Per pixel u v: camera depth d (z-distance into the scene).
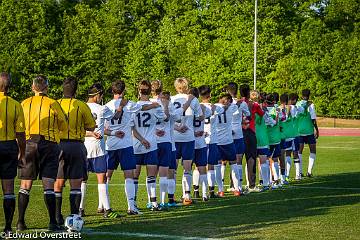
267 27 91.44
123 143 18.36
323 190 24.25
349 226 15.84
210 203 20.84
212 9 98.38
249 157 24.42
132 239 14.30
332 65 94.50
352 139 62.22
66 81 16.31
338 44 94.25
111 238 14.44
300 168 29.27
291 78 91.69
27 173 15.50
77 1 112.44
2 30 96.50
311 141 30.06
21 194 15.57
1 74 15.05
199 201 21.53
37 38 96.88
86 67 98.81
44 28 97.31
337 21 104.38
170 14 103.38
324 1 107.12
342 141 58.75
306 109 29.77
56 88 98.62
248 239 14.23
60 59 98.00
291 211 18.50
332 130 80.31
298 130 29.73
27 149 15.38
